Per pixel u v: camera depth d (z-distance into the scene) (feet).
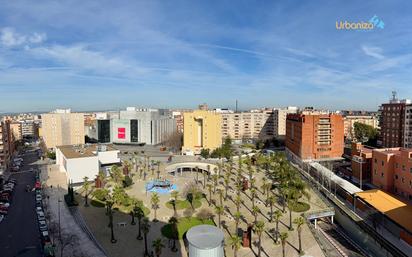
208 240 224.53
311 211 355.97
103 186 459.32
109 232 312.50
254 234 306.76
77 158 468.75
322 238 317.42
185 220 339.36
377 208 329.31
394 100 645.10
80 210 371.15
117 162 579.89
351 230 327.47
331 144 590.14
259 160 600.39
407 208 325.62
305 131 583.17
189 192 427.74
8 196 420.77
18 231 317.42
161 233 309.83
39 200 404.98
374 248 292.61
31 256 268.41
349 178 497.46
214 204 388.16
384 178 410.11
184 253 273.33
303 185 397.39
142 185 479.00
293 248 282.36
